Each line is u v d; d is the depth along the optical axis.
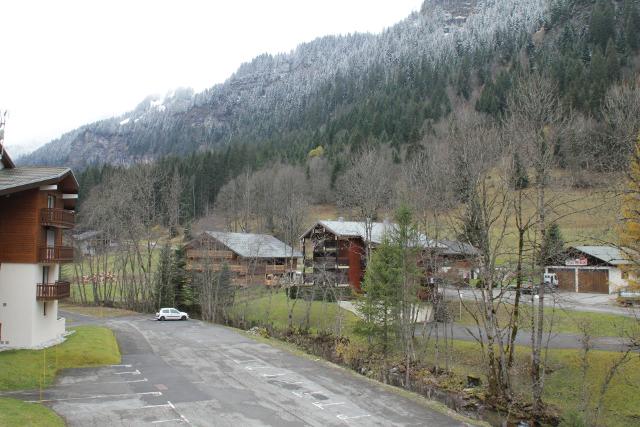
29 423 16.61
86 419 18.30
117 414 18.98
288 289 53.22
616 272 52.28
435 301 34.41
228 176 109.69
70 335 34.19
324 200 96.94
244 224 87.94
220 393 22.31
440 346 36.53
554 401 26.64
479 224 27.67
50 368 25.52
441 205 36.88
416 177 38.69
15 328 28.88
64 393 21.67
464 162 28.73
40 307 30.17
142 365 27.67
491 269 26.73
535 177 28.36
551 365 29.86
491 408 25.81
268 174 100.94
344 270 55.72
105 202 69.19
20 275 29.11
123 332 40.44
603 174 27.16
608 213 30.69
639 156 23.08
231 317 51.16
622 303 39.66
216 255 58.69
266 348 33.84
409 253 35.59
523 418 24.36
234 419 18.84
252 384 24.09
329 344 39.09
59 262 31.02
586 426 22.84
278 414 19.66
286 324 47.22
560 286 56.78
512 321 27.00
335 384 24.61
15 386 22.30
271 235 81.06
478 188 31.25
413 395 23.22
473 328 40.56
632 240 26.31
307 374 26.53
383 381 30.38
